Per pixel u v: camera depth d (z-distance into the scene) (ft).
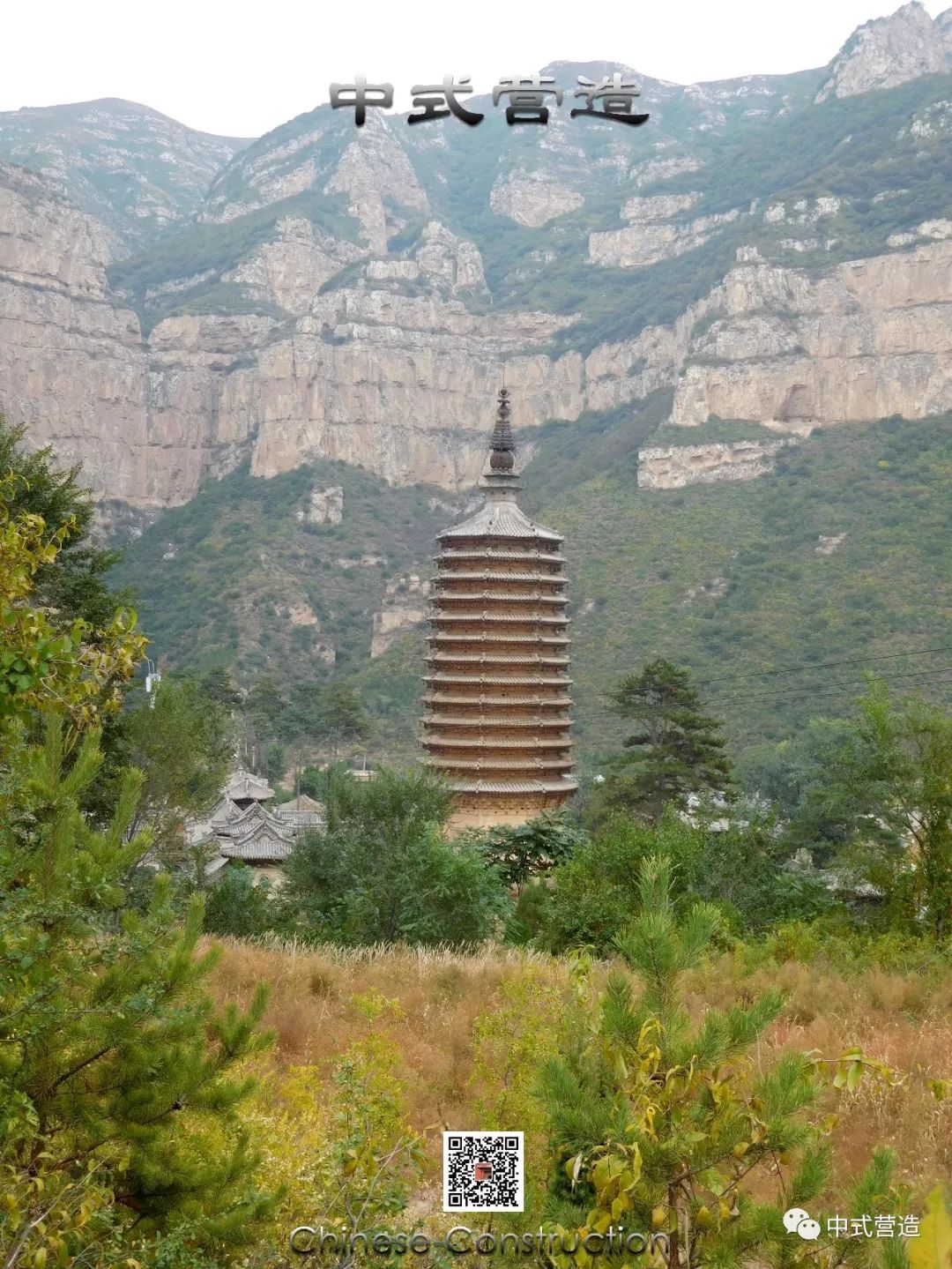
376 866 125.90
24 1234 28.32
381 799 139.44
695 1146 30.25
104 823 113.50
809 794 135.13
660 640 440.45
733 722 378.12
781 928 102.17
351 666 613.52
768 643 417.90
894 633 405.18
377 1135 39.22
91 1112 33.32
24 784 36.47
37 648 35.68
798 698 382.22
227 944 94.53
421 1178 41.96
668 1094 30.17
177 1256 31.19
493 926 119.85
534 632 209.15
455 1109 54.13
